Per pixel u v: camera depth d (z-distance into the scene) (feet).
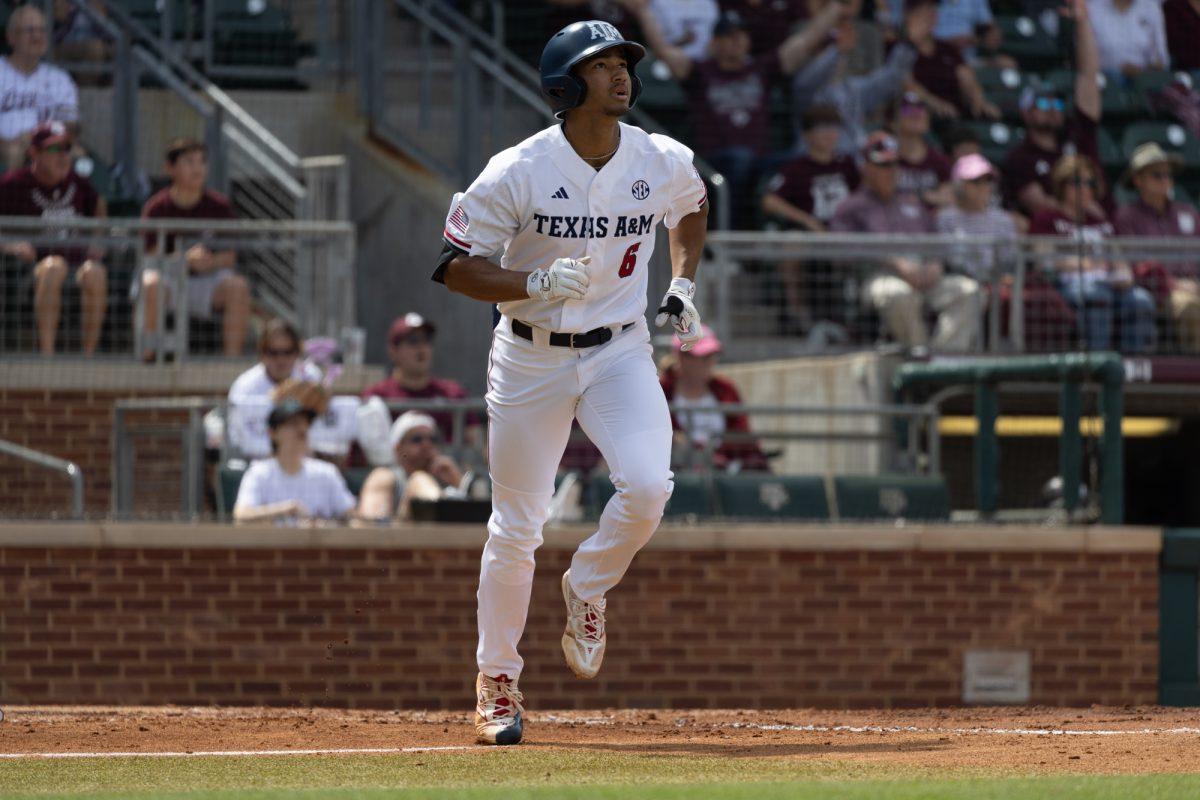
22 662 104.83
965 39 141.59
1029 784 45.29
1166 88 140.67
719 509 111.86
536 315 54.13
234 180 143.13
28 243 118.62
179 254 121.80
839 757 54.08
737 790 44.11
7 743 58.95
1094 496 114.21
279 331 111.96
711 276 129.18
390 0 158.30
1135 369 125.18
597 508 109.09
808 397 125.59
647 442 54.39
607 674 107.96
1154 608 111.65
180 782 49.39
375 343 148.97
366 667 106.22
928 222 135.03
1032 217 137.90
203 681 105.70
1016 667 110.63
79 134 129.70
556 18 147.54
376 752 55.57
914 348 122.83
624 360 55.36
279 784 48.75
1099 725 65.72
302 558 106.32
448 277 53.72
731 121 140.05
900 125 137.18
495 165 53.06
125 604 105.50
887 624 109.91
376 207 149.89
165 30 146.10
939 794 43.29
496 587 57.67
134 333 120.37
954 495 130.00
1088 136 138.82
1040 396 127.65
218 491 108.88
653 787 44.98
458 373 141.38
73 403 118.83
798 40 140.46
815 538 109.40
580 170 53.16
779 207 136.56
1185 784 45.29
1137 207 136.56
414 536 106.52
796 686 109.19
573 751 55.36
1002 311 126.52
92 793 46.42
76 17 134.00
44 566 105.29
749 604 109.09
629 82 52.60
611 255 54.44
